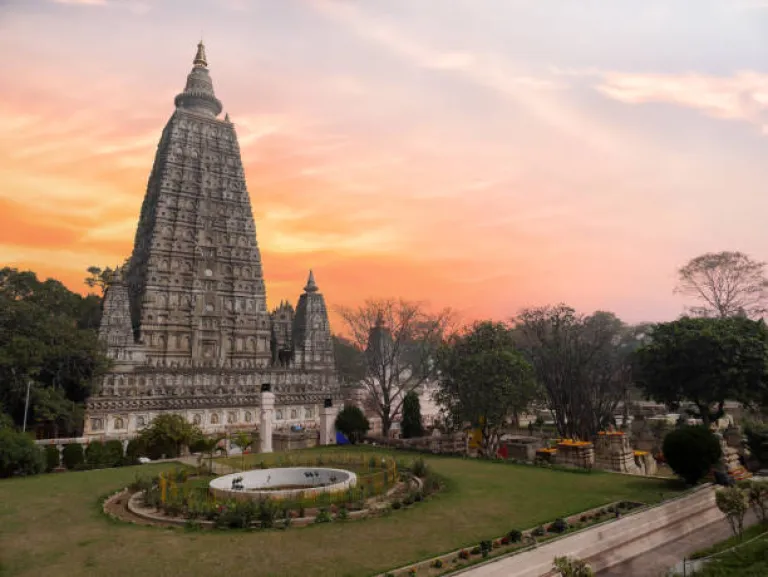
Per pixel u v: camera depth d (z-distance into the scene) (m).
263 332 113.44
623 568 23.48
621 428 74.69
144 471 45.00
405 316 84.62
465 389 54.88
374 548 23.55
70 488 37.59
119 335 91.75
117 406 84.38
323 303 124.56
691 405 89.94
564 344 68.38
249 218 115.88
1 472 42.50
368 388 106.25
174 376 93.06
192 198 109.44
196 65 122.12
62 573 20.98
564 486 36.34
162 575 20.67
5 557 22.83
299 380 109.69
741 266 87.25
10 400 70.31
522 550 22.52
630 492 33.91
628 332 99.94
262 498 30.12
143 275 103.62
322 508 29.47
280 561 22.00
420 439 59.66
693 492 31.30
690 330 62.53
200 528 26.83
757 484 27.97
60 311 98.88
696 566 22.05
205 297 107.06
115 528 27.14
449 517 28.62
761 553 22.03
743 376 58.28
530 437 76.31
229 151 116.19
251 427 98.75
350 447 61.91
